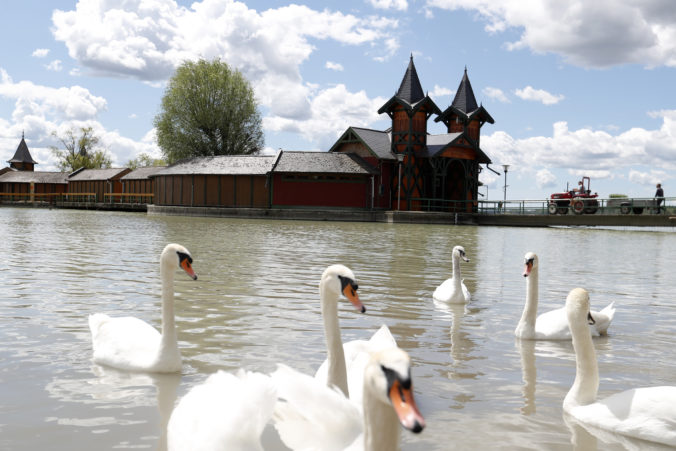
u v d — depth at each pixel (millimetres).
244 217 53594
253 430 3215
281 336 7617
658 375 6430
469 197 56125
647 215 42344
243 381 3463
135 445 4355
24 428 4629
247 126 73312
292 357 6660
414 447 4441
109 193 84938
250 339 7445
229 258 16922
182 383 5719
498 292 11938
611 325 9109
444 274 14555
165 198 62344
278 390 3248
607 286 13297
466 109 57312
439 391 5754
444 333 8203
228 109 71000
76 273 13109
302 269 14539
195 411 3428
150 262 15430
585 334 5172
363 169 54031
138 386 5621
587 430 4824
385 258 18047
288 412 3408
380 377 2090
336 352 4551
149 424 4738
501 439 4621
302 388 3230
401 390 2031
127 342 6309
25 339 7266
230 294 10703
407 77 55219
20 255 16734
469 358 6945
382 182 55312
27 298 9953
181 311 9109
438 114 55469
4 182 99500
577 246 25797
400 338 7855
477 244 25609
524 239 30172
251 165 57031
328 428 3186
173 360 6031
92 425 4703
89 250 18641
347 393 4469
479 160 56500
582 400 5172
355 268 15305
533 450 4434
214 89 70625
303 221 48031
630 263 18562
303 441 3314
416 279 13492
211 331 7836
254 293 10844
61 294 10398
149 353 6152
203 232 29516
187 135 71125
